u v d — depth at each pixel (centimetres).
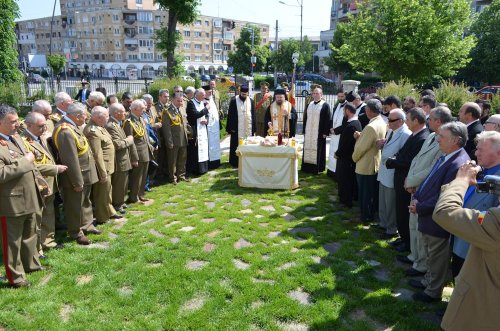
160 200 679
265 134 941
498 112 1111
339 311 355
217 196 701
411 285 402
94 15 7238
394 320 343
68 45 7906
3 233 380
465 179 245
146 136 680
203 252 468
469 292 228
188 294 381
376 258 464
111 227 556
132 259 454
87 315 350
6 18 1688
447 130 340
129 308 360
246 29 5194
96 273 423
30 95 1684
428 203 350
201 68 7894
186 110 830
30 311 355
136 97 1402
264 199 691
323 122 838
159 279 406
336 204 657
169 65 2050
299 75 3988
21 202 381
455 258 360
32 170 382
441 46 1633
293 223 569
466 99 1124
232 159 930
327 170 855
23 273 400
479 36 3044
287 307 359
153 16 7038
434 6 1680
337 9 6381
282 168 735
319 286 394
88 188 521
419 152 418
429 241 358
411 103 634
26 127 446
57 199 540
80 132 502
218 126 917
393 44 1672
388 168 471
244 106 910
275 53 4656
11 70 1733
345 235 526
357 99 754
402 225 473
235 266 438
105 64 7238
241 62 5175
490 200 299
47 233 482
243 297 374
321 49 5959
